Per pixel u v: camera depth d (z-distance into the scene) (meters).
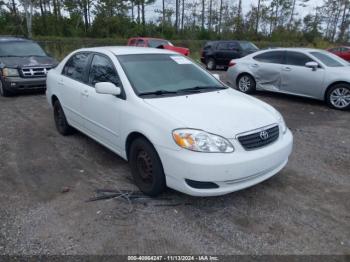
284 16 55.66
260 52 9.70
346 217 3.37
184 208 3.49
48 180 4.12
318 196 3.77
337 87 7.89
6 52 9.74
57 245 2.91
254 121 3.49
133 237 3.03
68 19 38.75
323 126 6.59
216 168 3.11
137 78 4.04
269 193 3.82
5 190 3.87
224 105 3.74
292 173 4.36
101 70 4.48
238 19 46.28
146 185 3.70
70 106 5.17
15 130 6.11
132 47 4.88
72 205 3.54
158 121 3.39
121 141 3.98
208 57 18.19
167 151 3.27
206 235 3.07
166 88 4.07
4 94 9.18
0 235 3.04
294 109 8.02
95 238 3.01
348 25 61.81
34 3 33.53
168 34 39.59
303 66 8.56
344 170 4.48
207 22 51.66
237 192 3.83
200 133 3.18
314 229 3.17
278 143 3.61
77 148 5.19
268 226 3.21
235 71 10.09
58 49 23.19
